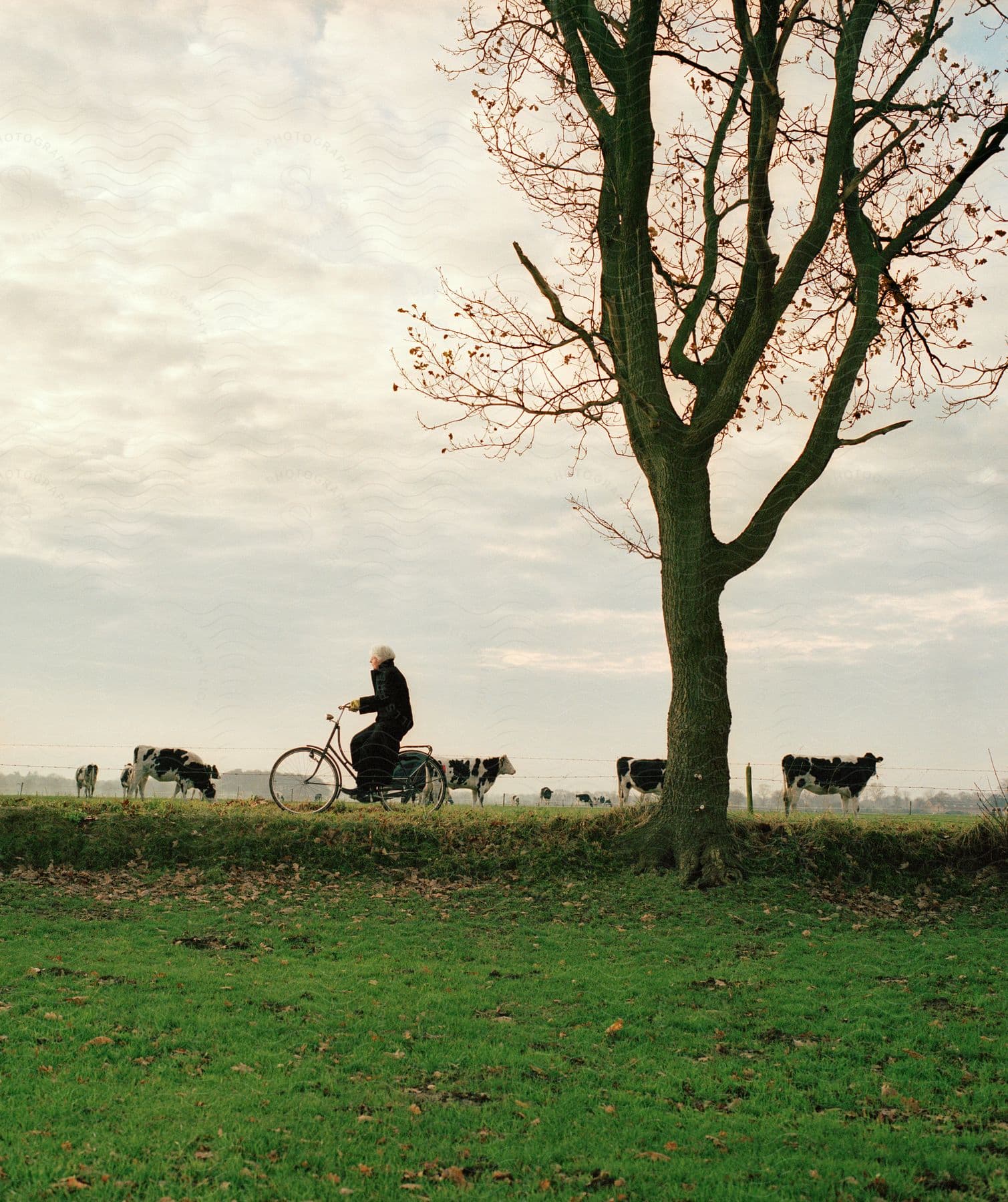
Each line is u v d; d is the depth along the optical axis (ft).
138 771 79.51
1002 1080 27.14
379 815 57.21
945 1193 20.21
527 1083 25.71
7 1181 18.69
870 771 82.58
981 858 54.44
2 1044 25.95
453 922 45.16
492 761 94.32
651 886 50.47
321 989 33.27
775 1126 23.63
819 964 39.42
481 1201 19.07
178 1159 20.12
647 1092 25.66
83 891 47.06
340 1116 22.88
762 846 53.93
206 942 39.34
